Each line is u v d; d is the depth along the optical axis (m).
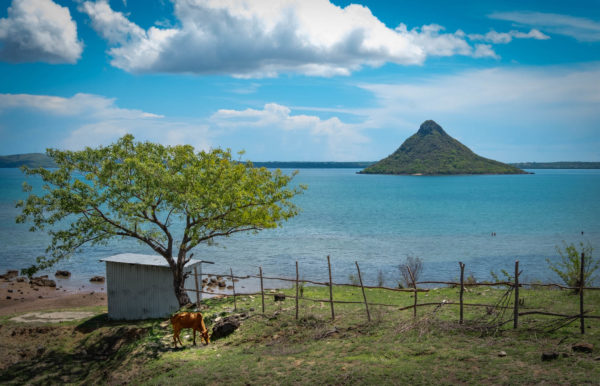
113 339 19.92
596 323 12.98
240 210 22.88
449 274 38.66
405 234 65.00
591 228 70.06
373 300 20.50
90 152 21.48
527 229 69.81
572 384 9.02
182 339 16.97
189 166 22.20
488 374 9.98
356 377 10.67
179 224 76.06
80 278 39.88
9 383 16.34
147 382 13.16
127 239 61.06
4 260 47.34
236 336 16.11
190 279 25.58
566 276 20.19
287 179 24.12
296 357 12.98
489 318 14.10
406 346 12.51
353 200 135.25
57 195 20.61
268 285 35.44
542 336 12.12
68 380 16.48
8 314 27.38
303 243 57.12
